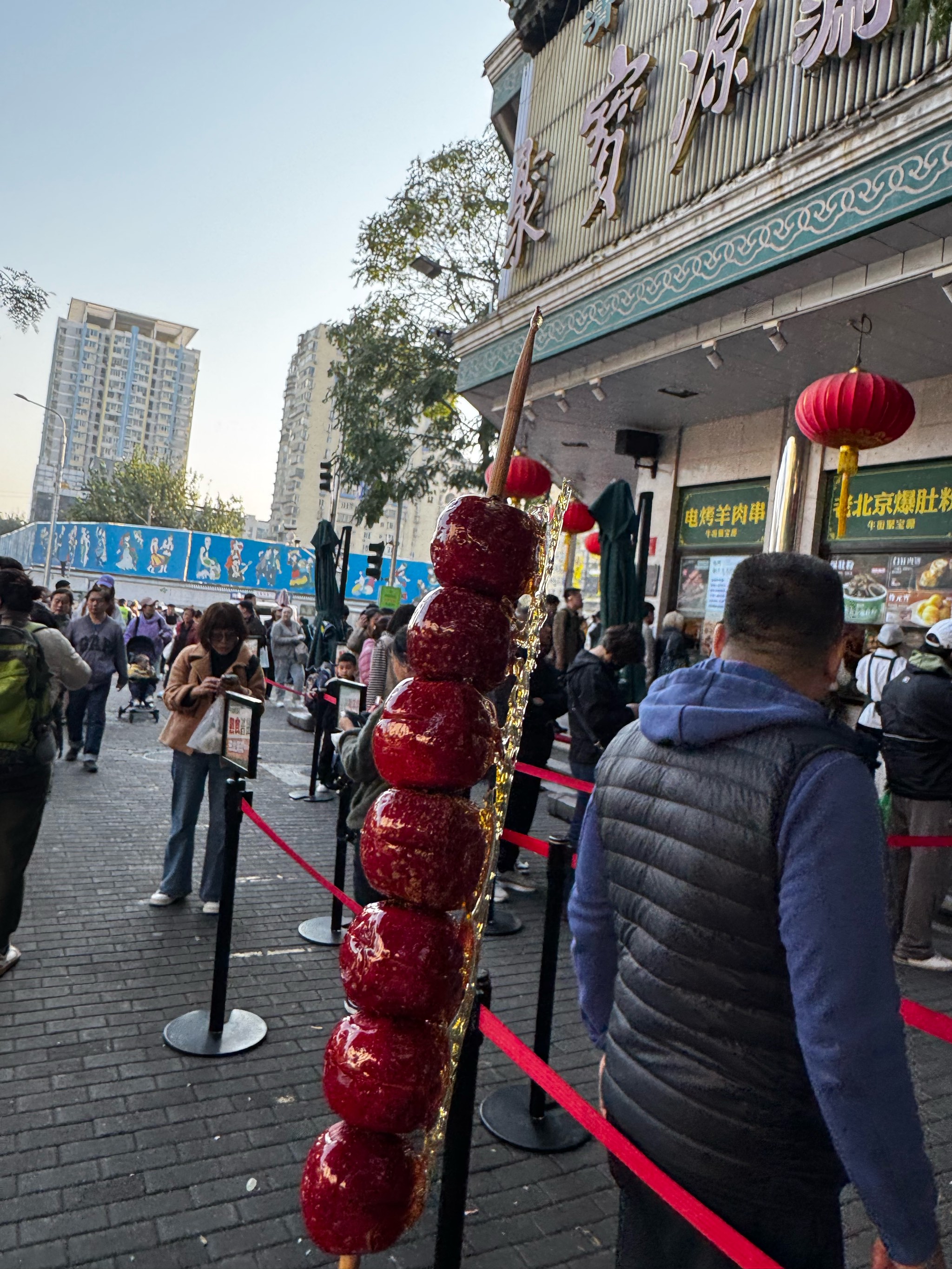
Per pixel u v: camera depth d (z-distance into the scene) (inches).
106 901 204.5
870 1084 44.8
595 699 228.5
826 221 224.1
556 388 375.6
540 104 385.4
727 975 51.8
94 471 2719.0
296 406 4886.8
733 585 61.1
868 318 252.7
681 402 372.2
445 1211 63.1
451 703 39.4
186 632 505.4
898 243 218.5
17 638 150.1
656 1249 56.3
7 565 158.7
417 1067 38.9
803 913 47.4
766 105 257.3
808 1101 51.3
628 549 294.0
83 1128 118.1
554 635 383.2
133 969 168.2
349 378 701.3
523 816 241.8
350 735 154.2
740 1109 51.3
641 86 309.1
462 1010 42.1
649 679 397.1
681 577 416.8
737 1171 51.2
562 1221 106.7
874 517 317.7
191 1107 124.6
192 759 200.8
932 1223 45.4
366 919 40.8
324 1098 128.7
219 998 142.5
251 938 188.2
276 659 667.4
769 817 50.3
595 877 65.5
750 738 53.5
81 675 162.6
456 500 42.9
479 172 674.8
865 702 308.2
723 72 269.4
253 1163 113.3
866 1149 44.8
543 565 44.3
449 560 41.2
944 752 196.5
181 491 2632.9
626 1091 56.7
